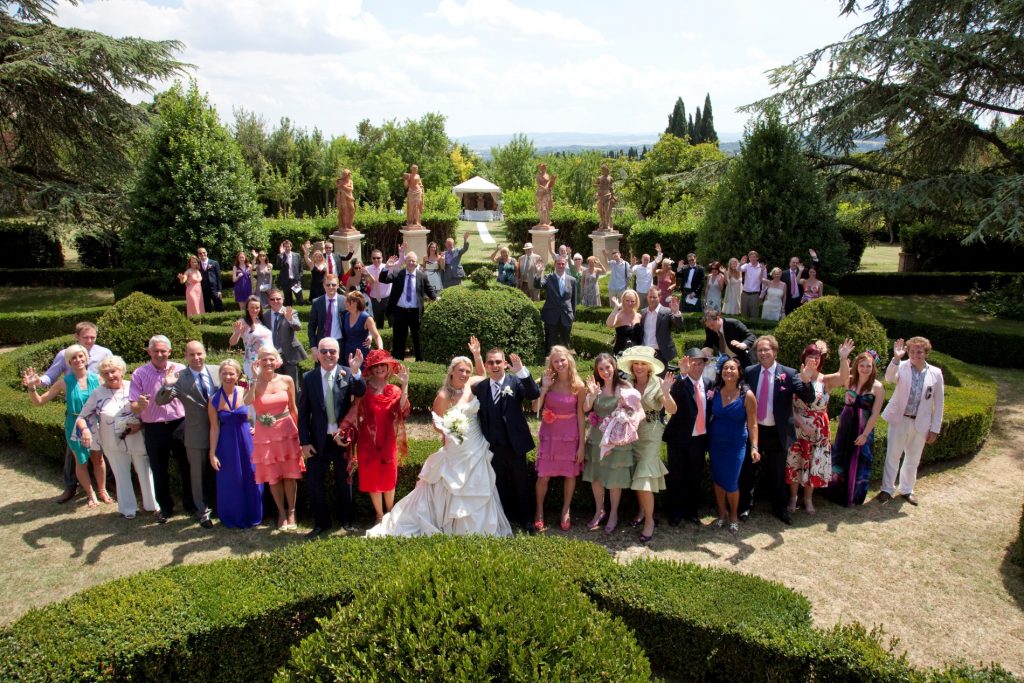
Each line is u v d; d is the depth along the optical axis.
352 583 4.39
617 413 5.54
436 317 9.27
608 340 10.34
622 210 36.06
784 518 6.20
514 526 6.10
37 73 17.42
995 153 19.70
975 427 7.70
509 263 14.12
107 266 22.45
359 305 8.15
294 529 6.02
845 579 5.27
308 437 5.70
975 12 16.47
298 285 14.76
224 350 11.70
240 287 14.62
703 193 23.70
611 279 13.88
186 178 17.77
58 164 21.19
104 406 6.07
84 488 6.47
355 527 6.08
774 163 16.19
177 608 4.17
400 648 3.03
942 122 17.22
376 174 48.91
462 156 63.53
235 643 4.14
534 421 8.27
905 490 6.65
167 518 6.20
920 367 6.38
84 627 3.97
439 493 5.66
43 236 22.34
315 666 3.11
